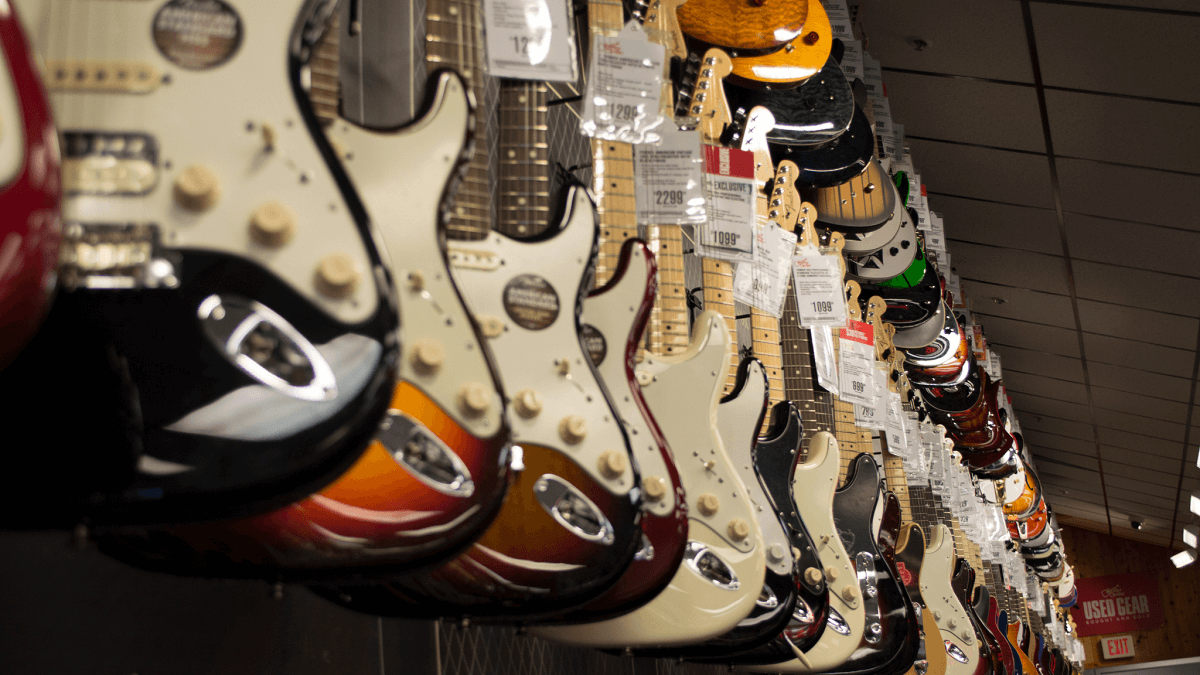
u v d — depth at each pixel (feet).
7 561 3.30
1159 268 20.35
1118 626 46.62
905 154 16.96
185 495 2.53
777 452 6.94
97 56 2.72
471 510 3.35
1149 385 26.58
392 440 3.29
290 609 4.35
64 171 2.62
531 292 4.36
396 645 4.96
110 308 2.57
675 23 7.00
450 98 3.78
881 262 13.48
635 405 4.83
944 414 19.56
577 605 4.10
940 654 10.68
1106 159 17.10
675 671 8.09
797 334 9.04
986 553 18.72
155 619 3.76
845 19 12.08
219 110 2.78
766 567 5.77
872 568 7.97
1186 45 13.57
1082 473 37.14
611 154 6.18
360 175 3.56
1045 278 22.57
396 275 3.47
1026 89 15.81
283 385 2.63
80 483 2.48
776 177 8.45
